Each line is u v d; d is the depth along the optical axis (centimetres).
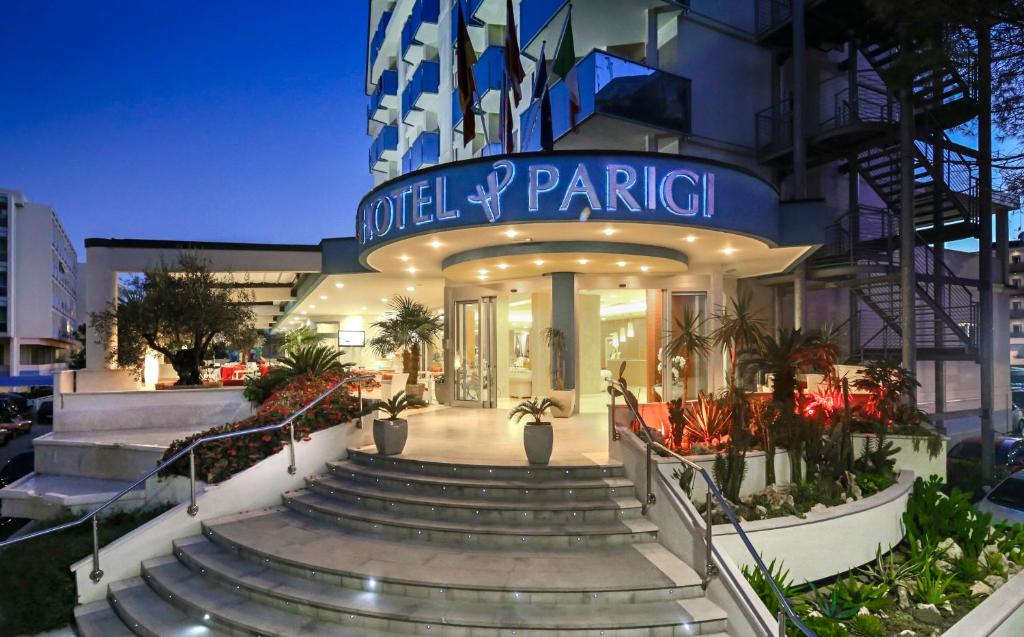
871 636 553
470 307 1457
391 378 1335
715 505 667
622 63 1280
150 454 966
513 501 675
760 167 1530
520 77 1125
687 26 1430
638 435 738
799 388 923
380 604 512
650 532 619
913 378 981
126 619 564
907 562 702
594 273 1354
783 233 1091
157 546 664
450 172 884
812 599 625
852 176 1564
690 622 485
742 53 1506
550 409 1206
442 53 2202
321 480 783
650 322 1420
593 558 577
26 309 5225
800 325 1438
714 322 1364
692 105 1425
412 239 975
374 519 655
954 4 851
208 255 1609
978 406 1717
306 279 1986
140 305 1420
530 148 1562
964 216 1414
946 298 1633
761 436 781
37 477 1057
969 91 1301
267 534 653
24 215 5250
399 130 2859
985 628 554
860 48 1444
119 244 1539
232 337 1547
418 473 757
